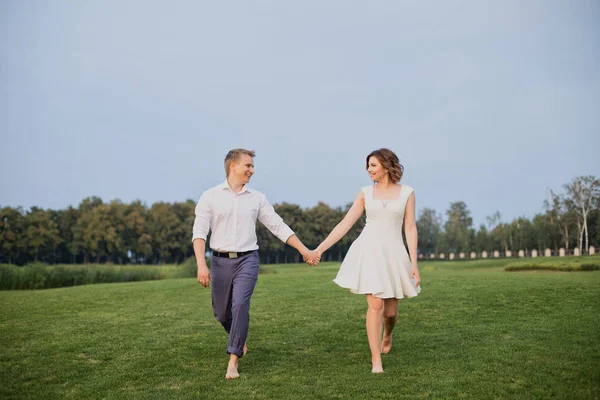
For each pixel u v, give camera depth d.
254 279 5.11
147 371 5.09
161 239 88.31
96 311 9.55
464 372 4.68
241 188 5.21
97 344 6.39
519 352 5.32
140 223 88.25
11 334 7.16
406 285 5.25
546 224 53.38
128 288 14.44
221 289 5.17
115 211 88.25
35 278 24.25
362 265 5.14
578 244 45.38
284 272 34.09
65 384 4.72
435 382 4.39
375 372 4.79
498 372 4.63
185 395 4.23
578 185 44.09
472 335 6.32
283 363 5.27
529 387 4.19
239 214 5.12
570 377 4.43
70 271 26.12
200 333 6.97
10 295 12.95
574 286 10.62
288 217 93.69
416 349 5.72
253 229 5.22
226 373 4.86
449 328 6.87
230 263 5.09
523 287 10.61
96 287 15.55
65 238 90.69
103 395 4.34
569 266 21.45
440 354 5.41
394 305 5.42
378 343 4.90
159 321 8.11
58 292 13.66
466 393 4.07
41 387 4.64
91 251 89.44
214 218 5.15
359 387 4.30
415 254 5.34
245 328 4.86
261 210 5.37
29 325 7.96
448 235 87.12
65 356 5.80
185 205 92.56
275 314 8.44
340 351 5.79
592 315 7.51
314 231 95.12
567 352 5.27
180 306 10.03
